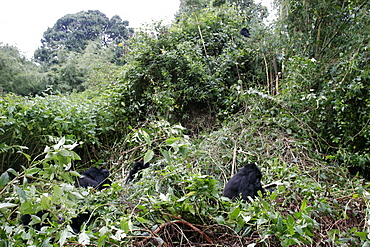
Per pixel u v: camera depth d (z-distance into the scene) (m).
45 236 2.09
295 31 6.94
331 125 5.39
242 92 5.74
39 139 5.46
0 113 4.94
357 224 2.77
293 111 5.62
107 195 3.04
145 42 7.39
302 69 5.59
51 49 23.20
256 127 5.36
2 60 13.49
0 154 5.36
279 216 2.14
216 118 6.93
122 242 2.07
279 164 4.27
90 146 6.05
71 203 2.07
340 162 5.25
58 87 14.43
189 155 4.34
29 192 2.22
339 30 6.35
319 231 2.53
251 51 7.87
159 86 6.95
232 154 4.87
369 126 4.79
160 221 2.52
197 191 2.49
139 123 6.34
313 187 3.24
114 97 6.66
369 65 4.97
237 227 2.43
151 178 3.34
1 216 1.95
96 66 10.02
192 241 2.57
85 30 26.17
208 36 8.24
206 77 6.94
